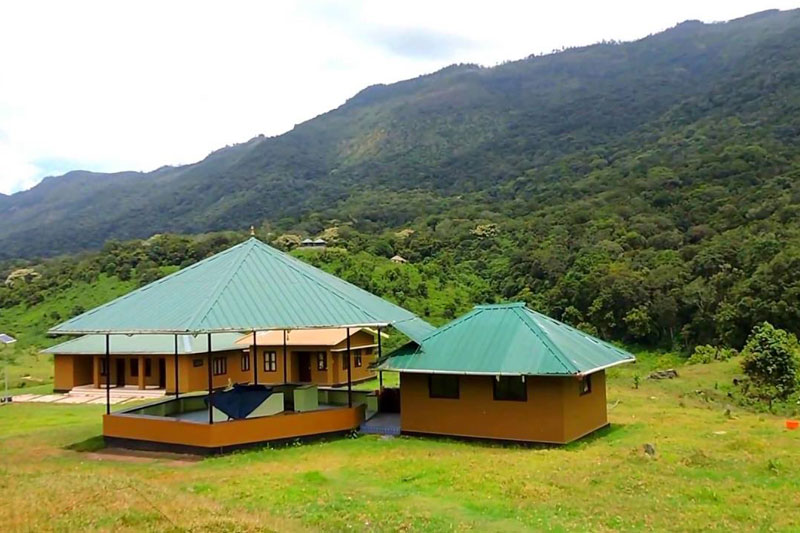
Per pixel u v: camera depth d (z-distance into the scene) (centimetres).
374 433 1980
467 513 1144
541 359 1722
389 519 1102
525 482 1327
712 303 5262
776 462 1404
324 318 1886
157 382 3519
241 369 3719
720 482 1287
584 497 1211
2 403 3183
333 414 1950
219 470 1573
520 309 1962
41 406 3053
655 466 1422
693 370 3459
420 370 1836
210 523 995
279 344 3559
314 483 1398
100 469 1612
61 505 1079
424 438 1889
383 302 2286
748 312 4816
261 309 1861
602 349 1953
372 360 3825
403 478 1417
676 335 5503
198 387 3434
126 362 3594
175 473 1555
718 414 2259
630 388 3005
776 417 2373
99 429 2230
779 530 1005
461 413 1856
